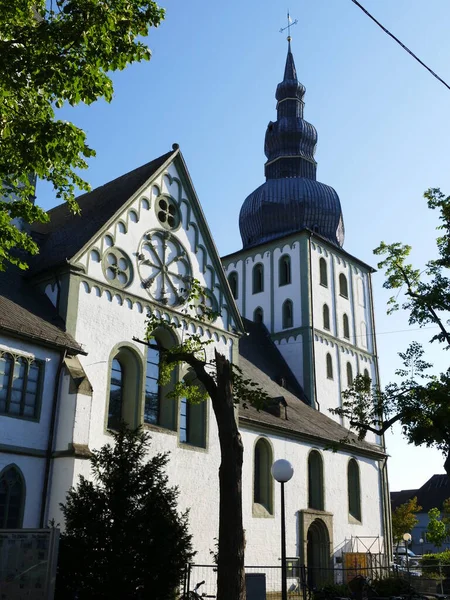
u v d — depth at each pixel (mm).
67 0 13828
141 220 29625
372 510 43875
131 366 27938
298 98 62062
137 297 28500
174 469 28188
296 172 59062
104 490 17047
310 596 26844
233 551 15727
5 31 14180
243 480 33438
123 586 15531
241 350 45406
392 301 28391
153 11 14203
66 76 13938
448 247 26875
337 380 49625
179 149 32188
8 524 21531
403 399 26828
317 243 52188
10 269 27062
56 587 15727
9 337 22875
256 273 54000
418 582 33656
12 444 22078
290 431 37219
